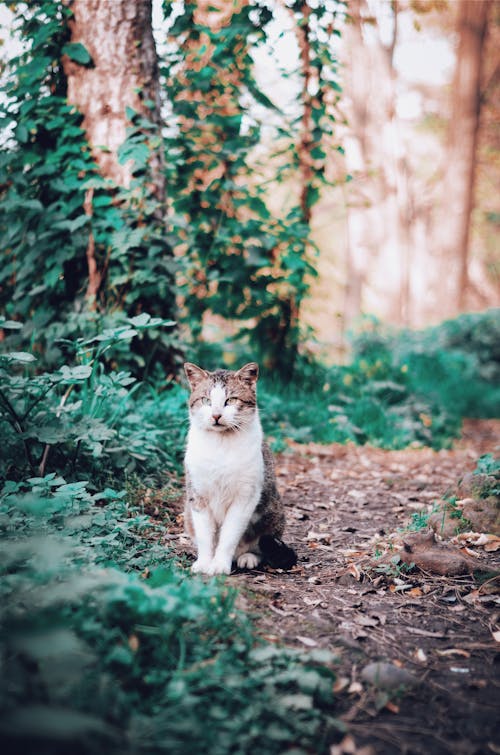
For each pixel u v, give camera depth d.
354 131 16.05
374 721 2.30
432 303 22.27
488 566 3.58
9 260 6.24
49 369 5.82
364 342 9.99
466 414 10.88
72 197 6.00
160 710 2.07
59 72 6.14
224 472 3.50
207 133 7.26
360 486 5.73
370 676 2.52
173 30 6.64
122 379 4.18
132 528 3.94
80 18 6.01
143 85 6.16
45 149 6.11
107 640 2.27
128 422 4.94
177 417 5.57
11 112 5.95
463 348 13.52
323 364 9.01
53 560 2.41
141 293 6.09
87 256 6.04
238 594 3.03
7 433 4.06
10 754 1.63
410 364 10.98
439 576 3.53
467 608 3.21
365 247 17.47
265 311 7.71
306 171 7.74
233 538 3.54
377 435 7.66
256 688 2.29
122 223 5.89
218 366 7.38
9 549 2.49
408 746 2.17
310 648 2.70
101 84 6.04
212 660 2.39
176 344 6.18
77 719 1.63
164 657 2.34
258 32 6.82
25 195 6.02
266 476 3.84
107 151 6.02
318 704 2.33
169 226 6.47
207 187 7.21
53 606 2.38
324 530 4.49
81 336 5.85
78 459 4.45
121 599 2.26
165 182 6.43
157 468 5.00
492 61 22.81
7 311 6.29
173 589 2.47
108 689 2.03
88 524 3.14
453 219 18.39
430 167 26.41
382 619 3.04
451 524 4.17
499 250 26.19
